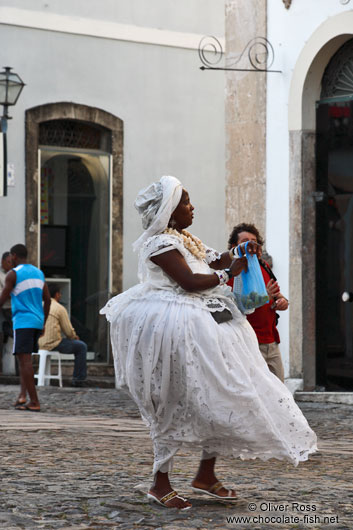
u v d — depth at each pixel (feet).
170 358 18.79
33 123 66.03
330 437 33.35
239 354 18.95
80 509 18.76
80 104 67.82
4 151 46.93
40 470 23.81
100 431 33.50
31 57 66.13
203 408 18.57
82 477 22.72
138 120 70.28
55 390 52.24
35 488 20.99
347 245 47.01
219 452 19.22
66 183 68.13
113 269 69.36
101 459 26.23
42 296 43.24
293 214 48.08
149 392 19.01
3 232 65.00
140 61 70.33
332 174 47.62
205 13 72.69
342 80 47.39
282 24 48.73
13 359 61.41
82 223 68.64
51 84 66.85
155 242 19.26
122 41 69.62
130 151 70.03
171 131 71.56
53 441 30.25
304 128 48.01
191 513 18.54
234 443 18.90
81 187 68.69
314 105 48.19
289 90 48.37
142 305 19.35
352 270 46.75
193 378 18.58
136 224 70.44
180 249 19.25
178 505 19.10
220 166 73.26
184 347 18.67
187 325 18.76
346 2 45.68
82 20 67.87
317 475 24.00
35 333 42.73
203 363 18.61
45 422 36.47
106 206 69.41
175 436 19.02
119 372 19.80
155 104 70.95
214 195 73.05
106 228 69.41
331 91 47.75
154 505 19.27
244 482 22.49
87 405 44.73
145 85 70.54
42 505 19.11
